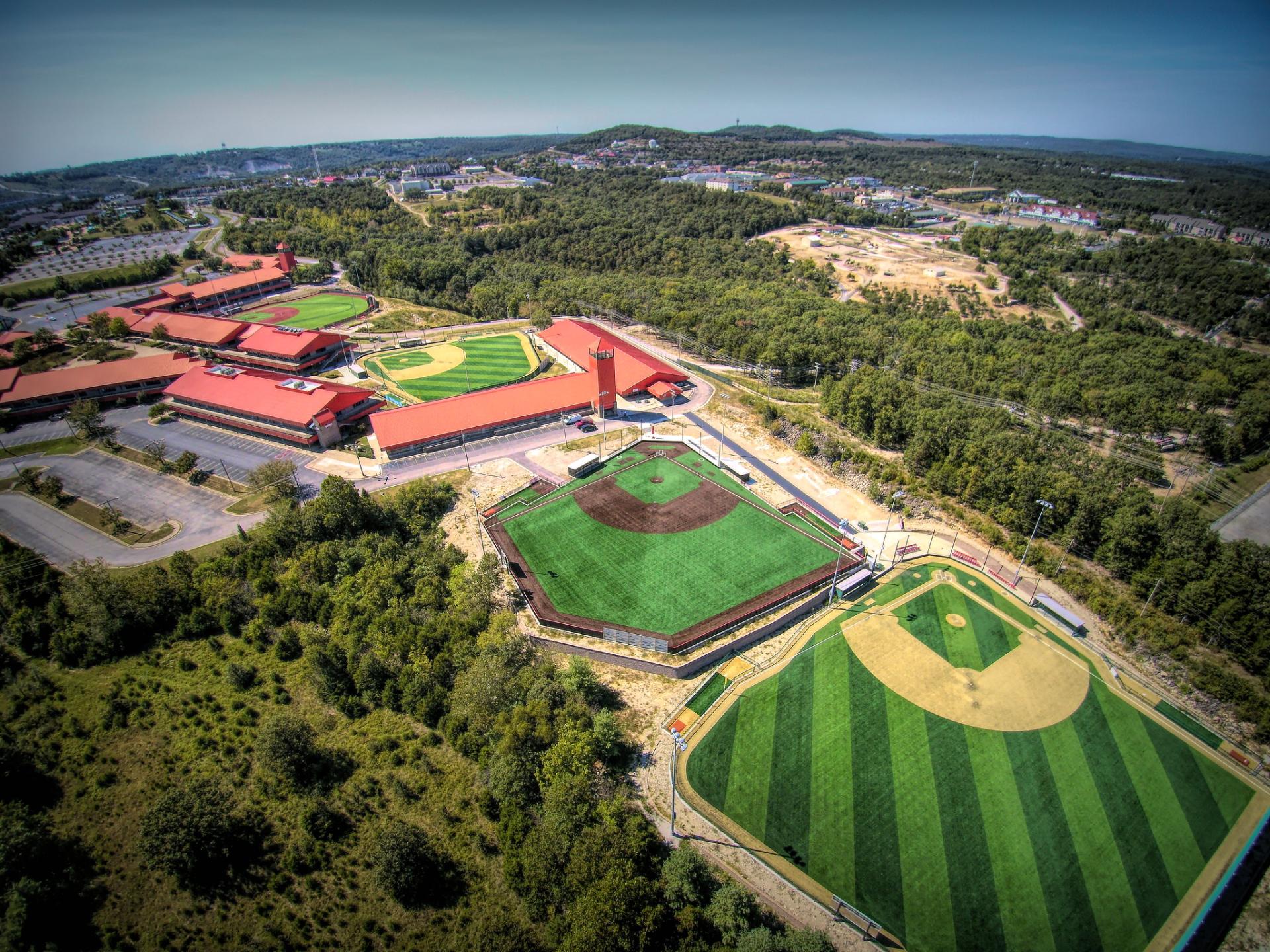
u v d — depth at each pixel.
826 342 187.25
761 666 89.56
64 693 91.50
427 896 65.06
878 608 99.88
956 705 83.38
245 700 88.25
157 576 105.06
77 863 69.31
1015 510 113.25
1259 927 61.38
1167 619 94.31
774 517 120.56
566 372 195.50
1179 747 78.12
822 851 67.12
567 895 61.25
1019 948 59.25
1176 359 187.75
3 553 117.06
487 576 100.69
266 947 61.84
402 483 135.75
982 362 183.12
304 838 71.00
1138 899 63.03
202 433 163.12
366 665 85.56
